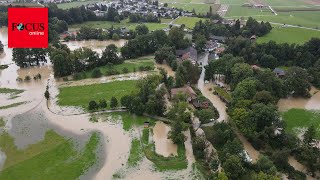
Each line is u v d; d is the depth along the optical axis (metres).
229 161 116.00
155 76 187.75
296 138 137.50
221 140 137.38
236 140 128.88
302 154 127.25
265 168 118.25
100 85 198.88
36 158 131.00
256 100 156.12
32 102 177.88
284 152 126.81
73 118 161.00
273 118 142.00
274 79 178.38
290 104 179.50
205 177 121.19
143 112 161.88
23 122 157.75
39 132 149.38
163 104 164.12
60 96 184.62
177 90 179.75
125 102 164.62
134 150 137.00
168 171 125.06
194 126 153.75
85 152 135.38
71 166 126.81
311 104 180.00
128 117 161.25
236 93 164.88
